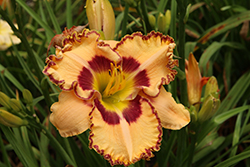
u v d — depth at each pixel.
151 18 0.63
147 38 0.55
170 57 0.55
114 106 0.54
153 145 0.52
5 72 0.71
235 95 0.74
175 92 0.66
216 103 0.55
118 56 0.55
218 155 0.78
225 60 0.82
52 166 0.70
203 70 0.77
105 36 0.59
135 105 0.54
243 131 0.72
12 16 0.91
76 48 0.54
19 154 0.58
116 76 0.55
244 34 0.81
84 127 0.51
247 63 0.88
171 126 0.54
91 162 0.67
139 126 0.53
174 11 0.68
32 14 0.69
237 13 0.84
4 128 0.57
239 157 0.63
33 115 0.55
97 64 0.55
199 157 0.69
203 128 0.68
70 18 0.71
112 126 0.52
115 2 0.97
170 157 0.68
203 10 0.90
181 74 0.57
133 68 0.56
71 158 0.65
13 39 0.82
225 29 0.79
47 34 0.71
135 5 0.61
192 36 0.87
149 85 0.55
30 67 0.85
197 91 0.61
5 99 0.54
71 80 0.52
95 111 0.52
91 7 0.58
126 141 0.52
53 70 0.52
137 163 0.59
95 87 0.55
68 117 0.51
